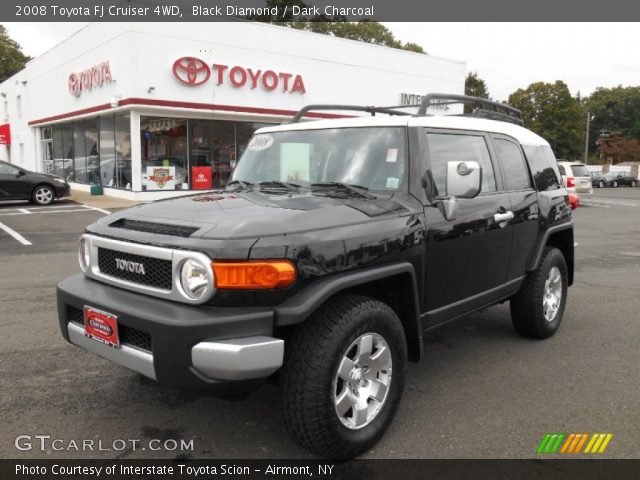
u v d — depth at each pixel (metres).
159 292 2.77
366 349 2.95
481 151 4.17
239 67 19.19
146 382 3.89
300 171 3.87
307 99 21.39
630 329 5.33
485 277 4.04
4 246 9.73
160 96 17.59
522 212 4.39
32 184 16.58
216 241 2.63
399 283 3.30
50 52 23.92
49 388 3.78
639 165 56.53
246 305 2.63
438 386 3.92
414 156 3.49
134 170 17.83
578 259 9.36
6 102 33.88
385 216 3.19
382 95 23.97
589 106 110.06
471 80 67.00
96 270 3.17
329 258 2.80
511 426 3.33
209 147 19.48
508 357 4.52
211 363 2.52
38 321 5.26
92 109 19.77
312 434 2.74
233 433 3.22
